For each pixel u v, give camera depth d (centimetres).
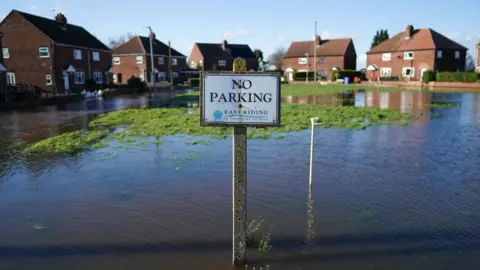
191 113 2228
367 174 941
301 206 730
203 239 598
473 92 3931
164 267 518
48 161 1088
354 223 653
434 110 2270
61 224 661
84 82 4722
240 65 509
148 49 6844
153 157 1115
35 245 586
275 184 863
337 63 7438
